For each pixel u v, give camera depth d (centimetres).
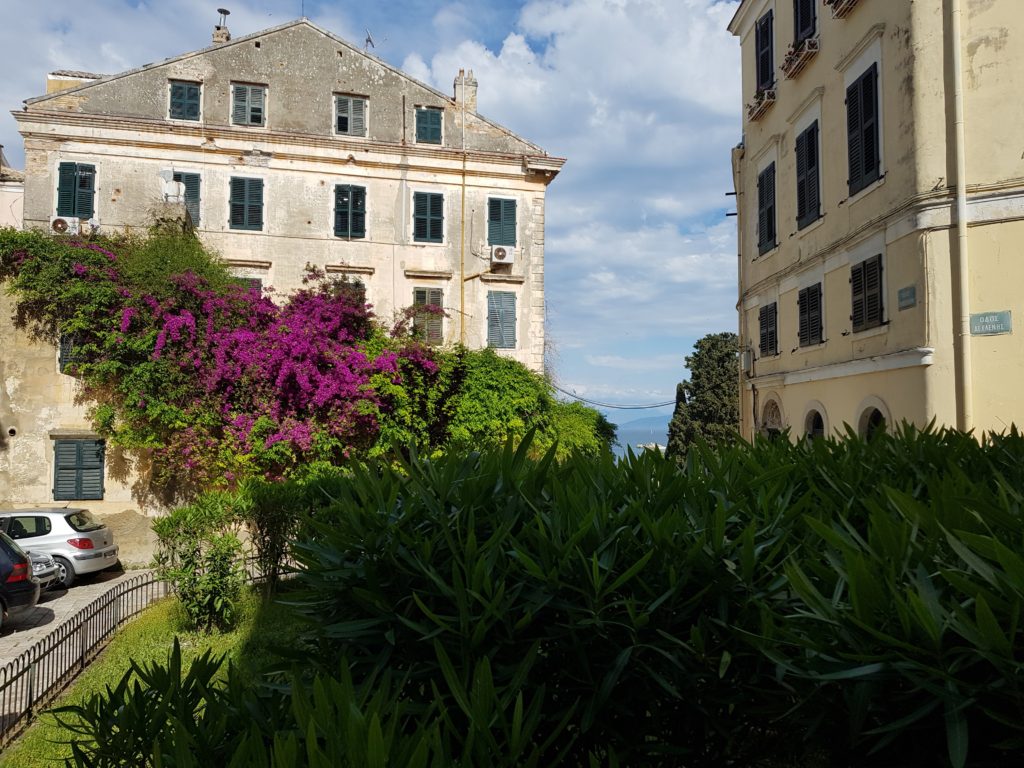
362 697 197
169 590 1277
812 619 218
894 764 226
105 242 1792
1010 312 1084
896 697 200
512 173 2600
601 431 2384
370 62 2559
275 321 1864
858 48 1338
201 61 2425
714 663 247
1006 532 224
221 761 204
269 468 1766
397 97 2564
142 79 2380
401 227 2508
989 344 1095
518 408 2062
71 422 1712
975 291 1108
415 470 314
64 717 655
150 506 1744
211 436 1753
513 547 258
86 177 2286
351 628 254
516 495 286
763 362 1875
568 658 258
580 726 241
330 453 1816
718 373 4162
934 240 1135
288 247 2420
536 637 255
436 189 2545
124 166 2316
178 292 1739
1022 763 192
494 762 185
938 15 1151
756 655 247
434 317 2488
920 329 1148
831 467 377
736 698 249
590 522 251
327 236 2452
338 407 1817
